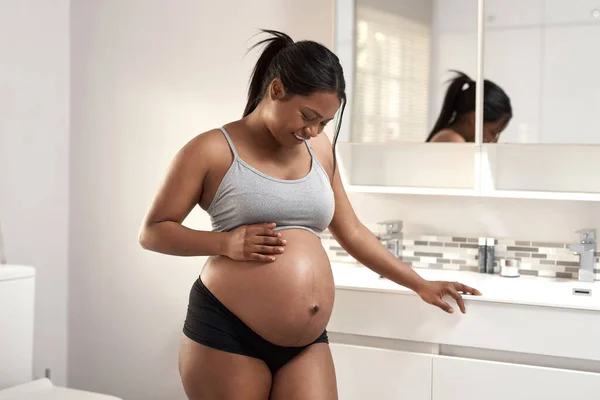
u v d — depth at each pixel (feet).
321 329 5.79
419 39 8.06
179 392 9.67
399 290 7.21
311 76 5.32
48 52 9.58
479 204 8.41
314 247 5.82
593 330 6.64
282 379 5.79
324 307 5.75
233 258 5.57
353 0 8.30
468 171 8.46
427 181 8.63
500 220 8.33
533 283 7.73
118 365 9.97
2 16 8.83
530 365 6.91
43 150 9.55
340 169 8.62
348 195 8.94
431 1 8.00
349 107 8.36
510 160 8.27
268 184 5.68
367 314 7.34
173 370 9.67
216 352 5.66
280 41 6.03
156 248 5.77
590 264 7.74
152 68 9.56
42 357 9.76
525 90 7.70
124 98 9.71
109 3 9.71
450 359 7.07
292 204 5.73
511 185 8.29
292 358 5.82
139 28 9.59
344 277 7.87
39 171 9.50
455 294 6.84
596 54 7.43
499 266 8.36
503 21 7.74
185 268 9.53
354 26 8.31
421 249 8.65
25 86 9.21
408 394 7.24
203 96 9.35
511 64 7.73
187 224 9.46
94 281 10.00
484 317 6.95
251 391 5.65
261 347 5.68
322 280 5.75
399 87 8.16
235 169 5.69
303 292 5.58
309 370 5.76
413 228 8.70
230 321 5.68
